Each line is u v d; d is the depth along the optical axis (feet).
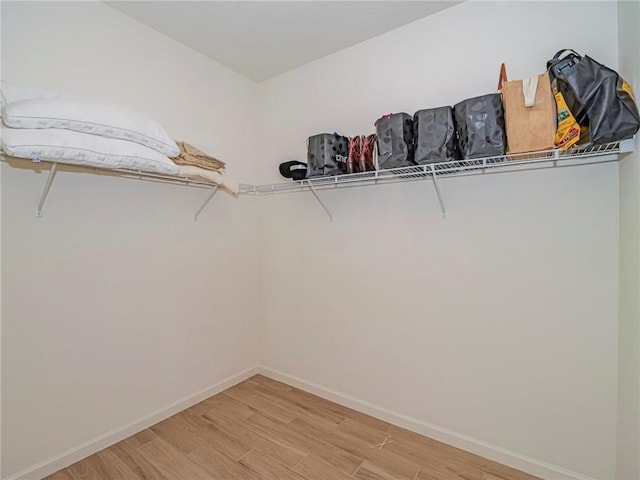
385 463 5.41
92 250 5.60
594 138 3.71
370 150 6.06
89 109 4.54
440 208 5.98
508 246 5.35
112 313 5.87
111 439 5.82
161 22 6.31
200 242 7.39
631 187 4.09
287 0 5.69
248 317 8.55
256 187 7.97
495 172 5.42
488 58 5.53
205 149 7.52
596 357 4.71
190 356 7.18
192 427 6.38
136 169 5.27
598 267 4.68
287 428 6.37
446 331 5.95
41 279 5.03
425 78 6.16
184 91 7.09
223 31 6.59
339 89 7.32
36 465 4.99
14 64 4.81
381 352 6.72
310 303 7.80
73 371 5.39
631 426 4.09
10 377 4.75
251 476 5.12
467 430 5.76
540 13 5.08
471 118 4.60
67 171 5.29
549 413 5.08
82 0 5.53
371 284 6.83
